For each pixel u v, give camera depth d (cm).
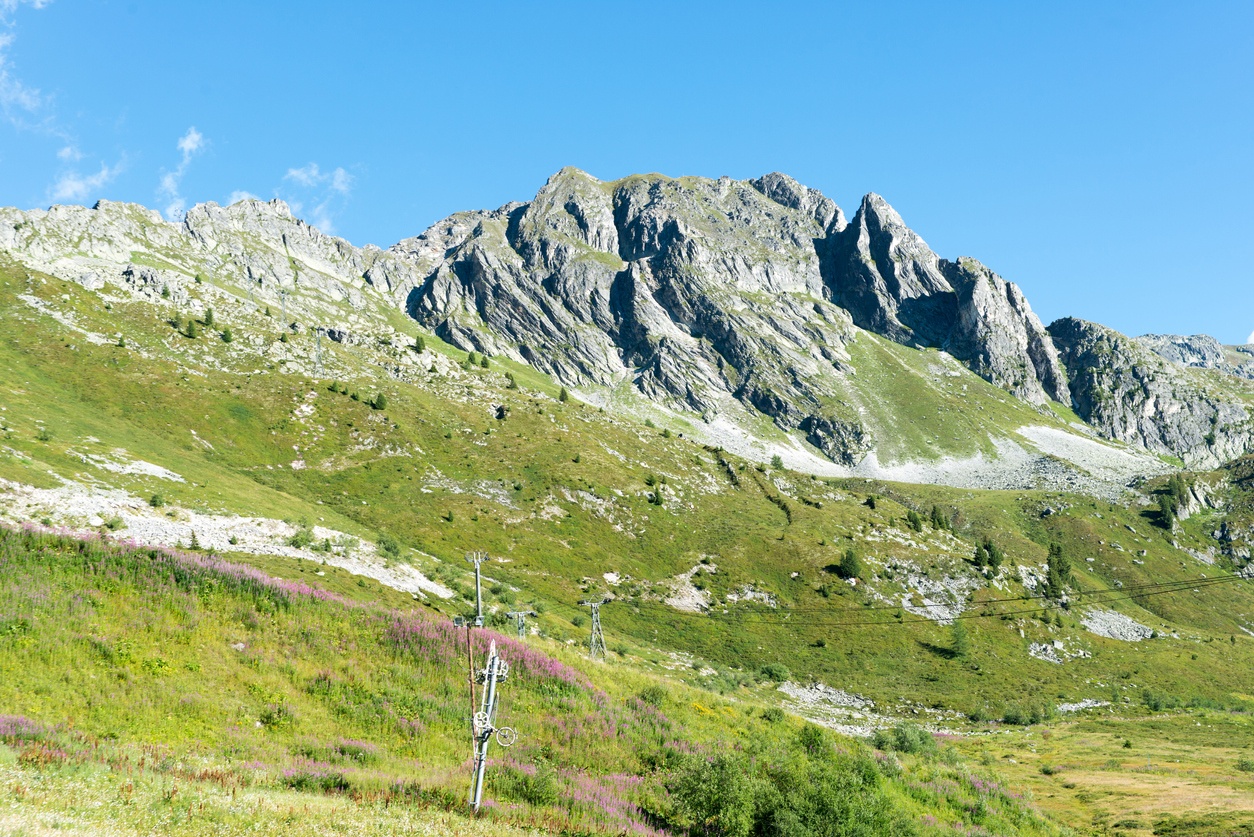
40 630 3822
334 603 4919
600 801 3656
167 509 8794
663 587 15025
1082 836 5450
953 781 5653
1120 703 13362
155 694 3691
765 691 11650
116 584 4347
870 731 10012
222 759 3253
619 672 5481
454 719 4206
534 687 4734
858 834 3722
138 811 2122
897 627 14912
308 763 3431
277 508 10988
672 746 4444
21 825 1741
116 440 11869
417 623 4938
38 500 7638
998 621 15638
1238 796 6625
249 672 4116
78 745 2880
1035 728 11512
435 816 2925
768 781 3900
